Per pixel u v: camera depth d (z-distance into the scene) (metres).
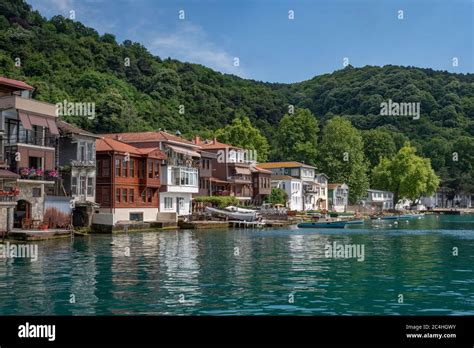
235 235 55.28
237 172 92.19
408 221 98.19
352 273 27.98
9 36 105.62
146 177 65.88
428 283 24.98
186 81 128.62
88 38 123.25
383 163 139.88
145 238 49.44
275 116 152.25
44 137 51.22
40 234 44.56
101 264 30.62
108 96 102.12
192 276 26.52
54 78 103.00
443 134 187.25
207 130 116.38
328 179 127.38
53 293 22.02
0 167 46.00
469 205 181.75
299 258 34.50
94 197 59.81
